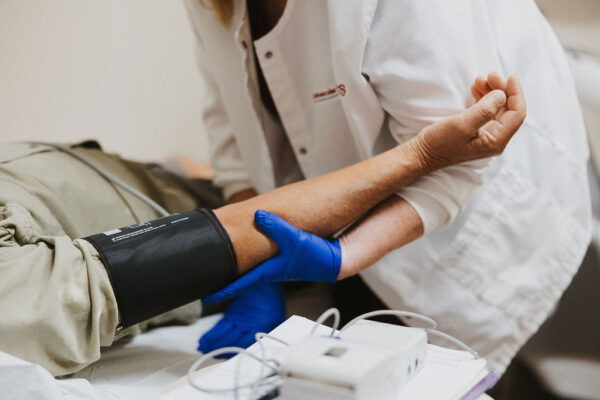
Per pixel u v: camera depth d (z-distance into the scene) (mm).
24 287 571
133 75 1551
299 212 700
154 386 647
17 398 518
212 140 1267
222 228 674
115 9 1479
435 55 729
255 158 1125
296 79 924
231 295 673
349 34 755
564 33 1620
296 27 871
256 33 988
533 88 934
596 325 1080
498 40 895
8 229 637
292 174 1197
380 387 454
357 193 718
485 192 924
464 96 770
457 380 521
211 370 543
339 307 1133
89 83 1493
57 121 1473
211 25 1008
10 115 1407
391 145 936
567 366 1003
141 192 929
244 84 1018
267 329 772
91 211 795
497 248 944
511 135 731
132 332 791
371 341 519
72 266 594
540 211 944
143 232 644
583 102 1264
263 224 666
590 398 941
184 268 638
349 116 847
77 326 591
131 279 610
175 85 1621
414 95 759
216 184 1275
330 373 427
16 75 1389
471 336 983
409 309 992
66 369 594
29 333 557
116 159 976
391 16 742
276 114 1093
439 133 713
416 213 755
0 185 704
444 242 947
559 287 977
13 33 1360
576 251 978
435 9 728
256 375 526
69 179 796
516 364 1066
